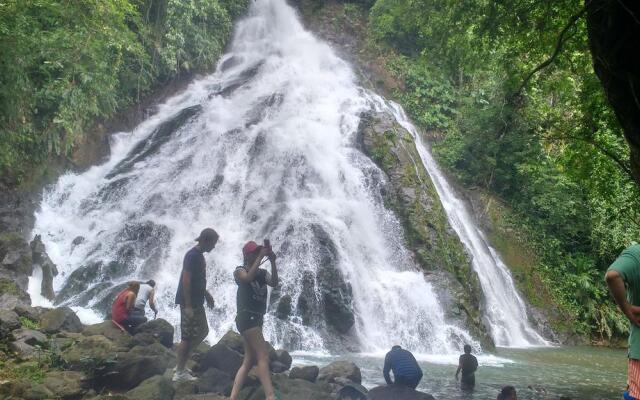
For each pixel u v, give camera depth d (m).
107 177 18.02
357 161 19.34
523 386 10.17
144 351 7.23
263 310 6.07
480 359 13.89
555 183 22.08
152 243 15.29
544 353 16.02
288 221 15.76
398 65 27.19
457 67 11.31
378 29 27.23
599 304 21.20
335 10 30.48
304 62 26.38
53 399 6.24
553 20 9.59
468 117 23.53
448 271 16.59
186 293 6.79
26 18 13.42
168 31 21.97
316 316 13.86
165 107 21.94
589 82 10.65
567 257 22.05
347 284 14.51
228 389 6.74
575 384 10.79
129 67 20.55
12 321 8.49
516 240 21.78
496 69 13.44
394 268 16.75
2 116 13.14
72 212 16.34
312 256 14.64
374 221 17.78
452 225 19.98
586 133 11.48
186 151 19.39
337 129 20.91
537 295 20.55
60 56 14.66
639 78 6.06
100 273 14.05
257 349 5.95
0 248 12.27
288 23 29.09
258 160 18.98
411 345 14.49
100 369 6.71
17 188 15.43
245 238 15.70
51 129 16.00
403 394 7.12
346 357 12.44
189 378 6.94
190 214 16.88
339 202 17.25
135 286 9.20
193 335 6.82
